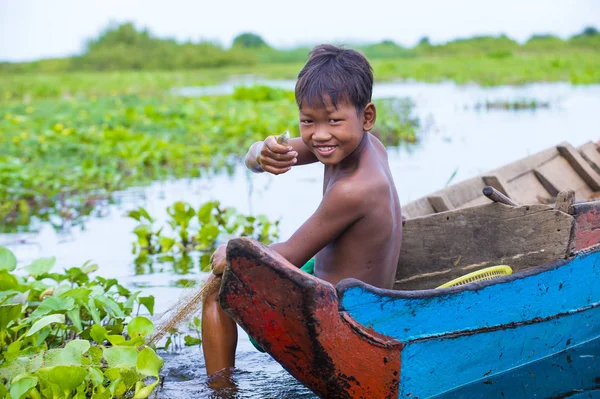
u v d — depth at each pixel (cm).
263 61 5016
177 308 312
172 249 541
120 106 1566
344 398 254
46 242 570
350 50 274
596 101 1552
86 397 284
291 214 638
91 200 712
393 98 1770
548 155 494
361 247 276
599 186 501
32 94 2241
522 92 1866
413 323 262
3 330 302
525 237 329
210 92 2266
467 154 942
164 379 313
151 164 914
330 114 262
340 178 280
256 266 234
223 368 303
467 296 277
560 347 327
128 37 4541
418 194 698
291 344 243
